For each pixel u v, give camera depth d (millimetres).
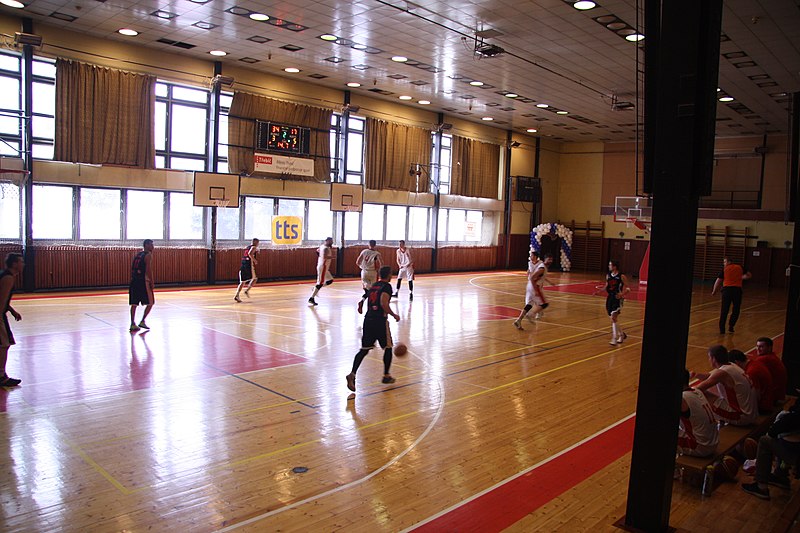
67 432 5629
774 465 5570
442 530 4086
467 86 18797
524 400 7363
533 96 19875
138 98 15445
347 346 9891
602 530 4207
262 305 14000
